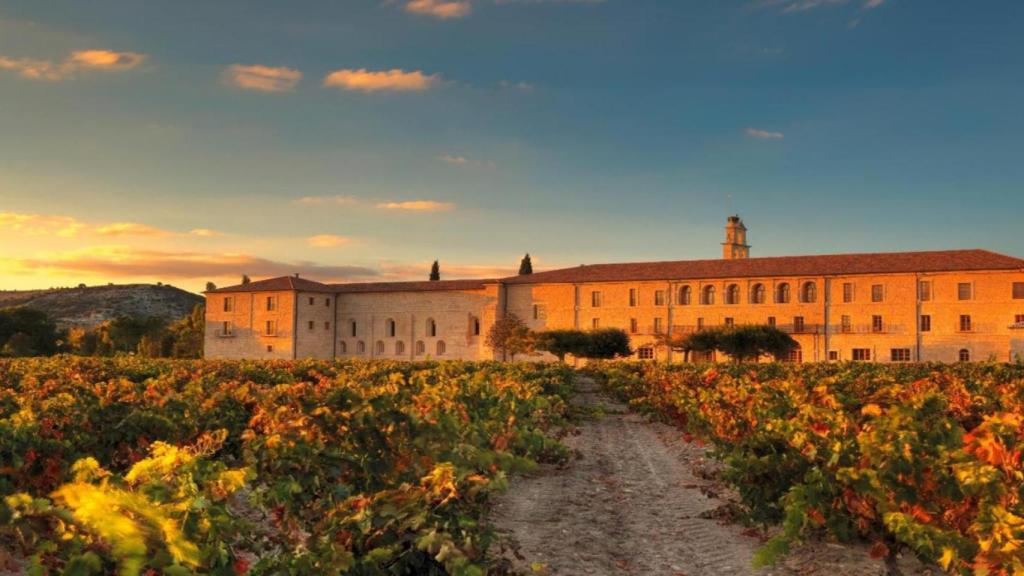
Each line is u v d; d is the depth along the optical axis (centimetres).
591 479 1518
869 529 891
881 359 8506
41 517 480
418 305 10731
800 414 1111
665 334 8738
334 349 11188
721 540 1040
